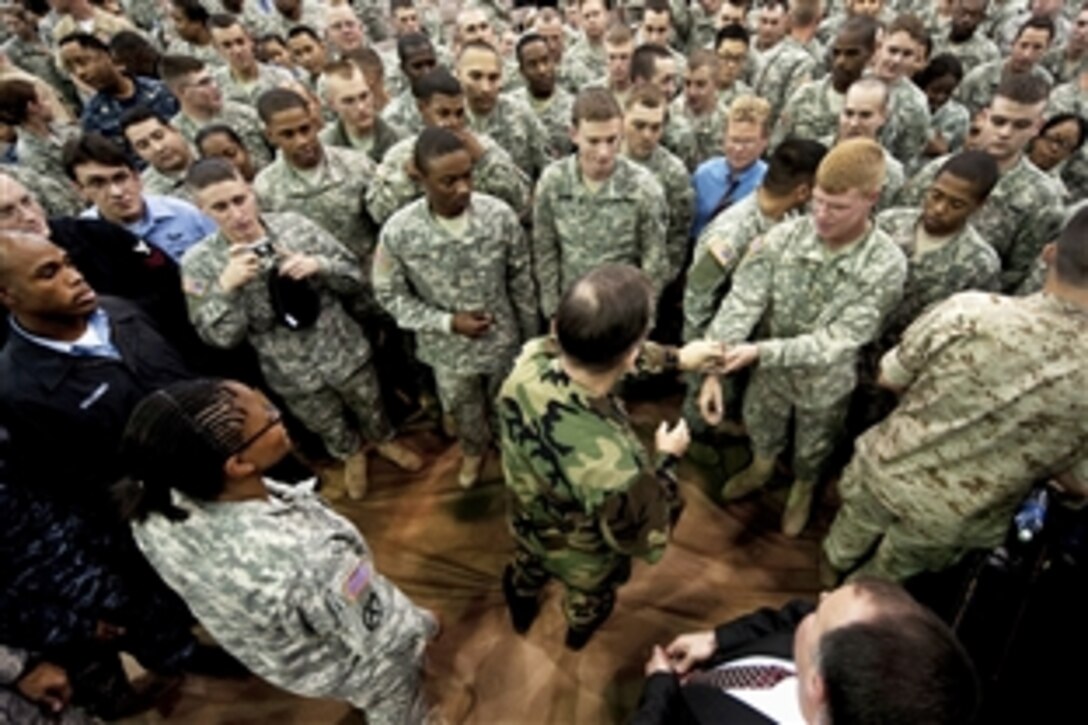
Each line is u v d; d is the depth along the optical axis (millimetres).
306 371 2229
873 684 705
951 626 1657
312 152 2494
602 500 1231
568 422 1258
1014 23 4902
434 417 2953
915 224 2129
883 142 3162
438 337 2254
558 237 2518
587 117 2117
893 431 1627
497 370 2357
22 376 1528
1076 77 4312
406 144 2586
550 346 1369
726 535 2424
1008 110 2283
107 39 4727
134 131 2539
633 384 2984
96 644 1632
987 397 1354
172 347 1809
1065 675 1491
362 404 2490
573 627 1918
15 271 1403
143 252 2094
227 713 2004
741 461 2680
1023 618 1527
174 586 1158
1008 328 1292
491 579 2328
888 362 1593
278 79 3949
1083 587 1440
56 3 4699
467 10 4234
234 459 1094
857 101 2541
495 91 3062
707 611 2197
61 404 1551
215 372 2307
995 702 1567
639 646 2105
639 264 2514
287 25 5637
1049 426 1305
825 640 782
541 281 2631
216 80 3812
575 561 1566
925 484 1561
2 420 1550
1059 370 1238
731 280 2225
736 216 2189
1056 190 2393
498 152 2680
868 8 4547
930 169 2525
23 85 2977
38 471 1512
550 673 2053
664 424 1533
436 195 1930
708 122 3475
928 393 1484
